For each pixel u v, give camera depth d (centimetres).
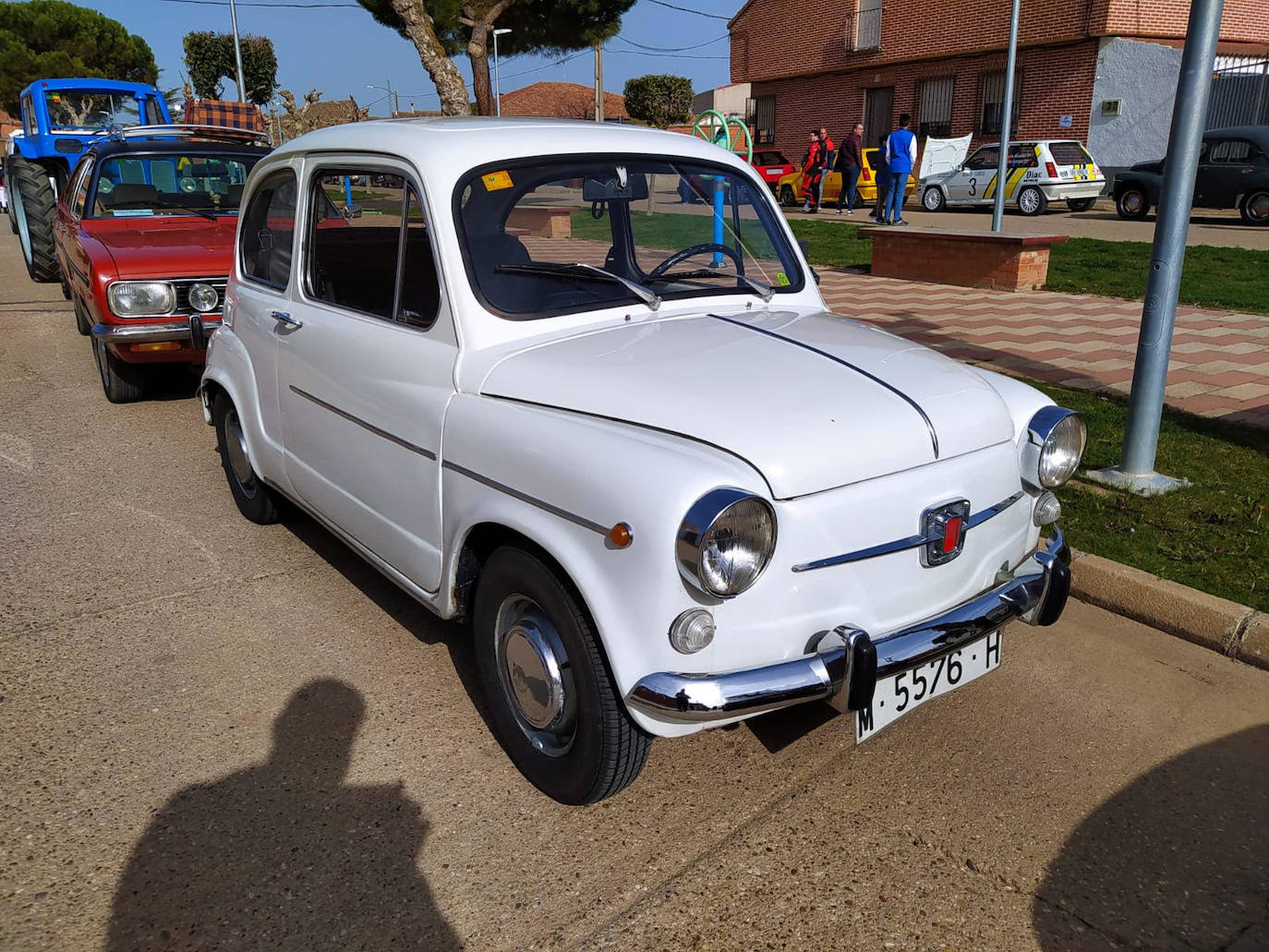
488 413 279
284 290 403
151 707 334
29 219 1165
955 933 242
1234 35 2378
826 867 263
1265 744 316
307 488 395
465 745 316
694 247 355
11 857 263
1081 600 414
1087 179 2042
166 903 249
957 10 2556
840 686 243
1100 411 612
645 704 233
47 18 4397
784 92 3188
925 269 1191
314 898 251
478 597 294
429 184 307
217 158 826
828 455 244
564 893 254
